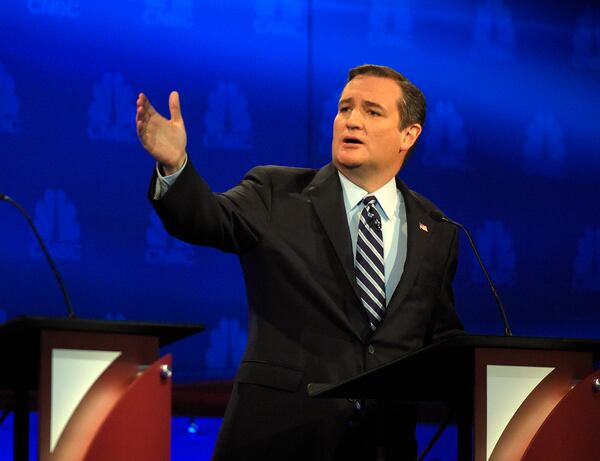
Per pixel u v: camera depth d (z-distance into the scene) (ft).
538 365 24.59
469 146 57.88
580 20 60.13
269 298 30.35
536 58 59.31
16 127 50.14
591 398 24.80
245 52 54.60
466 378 24.90
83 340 22.66
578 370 25.05
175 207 27.17
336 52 56.34
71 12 51.44
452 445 54.03
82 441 22.11
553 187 58.80
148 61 52.65
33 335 22.38
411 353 23.24
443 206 57.11
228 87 54.08
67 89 51.06
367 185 32.35
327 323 29.91
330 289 30.22
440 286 31.89
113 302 51.06
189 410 51.21
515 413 24.27
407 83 33.27
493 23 58.85
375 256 30.91
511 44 59.00
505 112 58.59
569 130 59.36
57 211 50.44
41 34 50.88
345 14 56.65
